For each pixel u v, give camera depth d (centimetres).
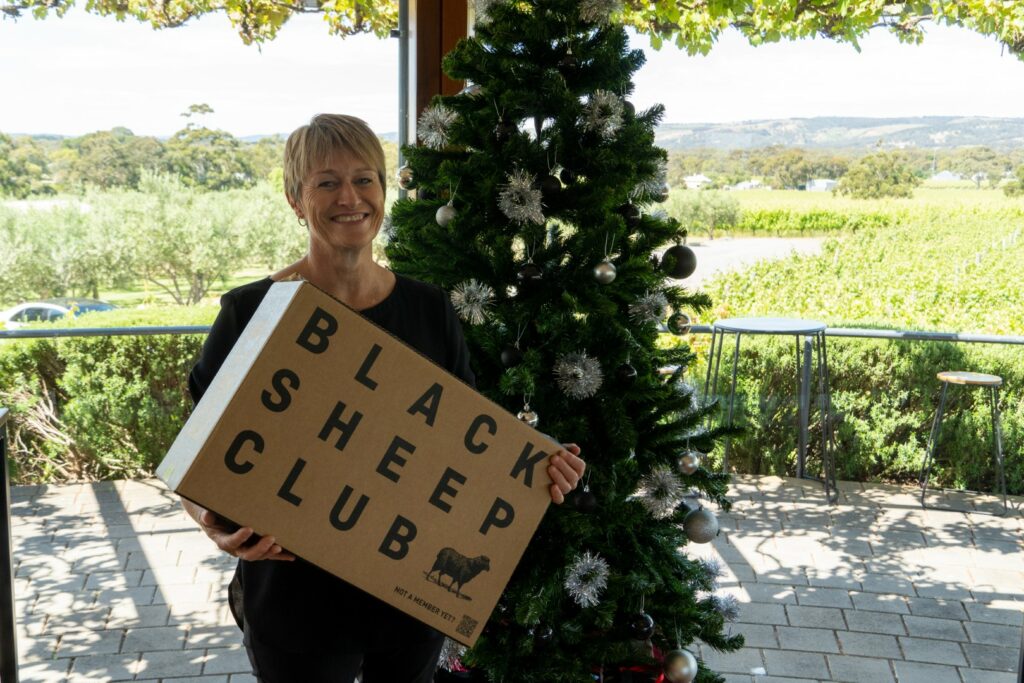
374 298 171
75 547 420
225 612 359
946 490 512
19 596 371
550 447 162
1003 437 505
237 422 139
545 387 238
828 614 365
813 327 480
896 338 501
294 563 160
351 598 161
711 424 498
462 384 155
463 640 159
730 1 405
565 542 240
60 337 486
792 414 512
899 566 412
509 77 231
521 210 220
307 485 144
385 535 151
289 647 161
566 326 233
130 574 393
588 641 248
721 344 508
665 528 262
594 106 225
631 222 240
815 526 458
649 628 241
